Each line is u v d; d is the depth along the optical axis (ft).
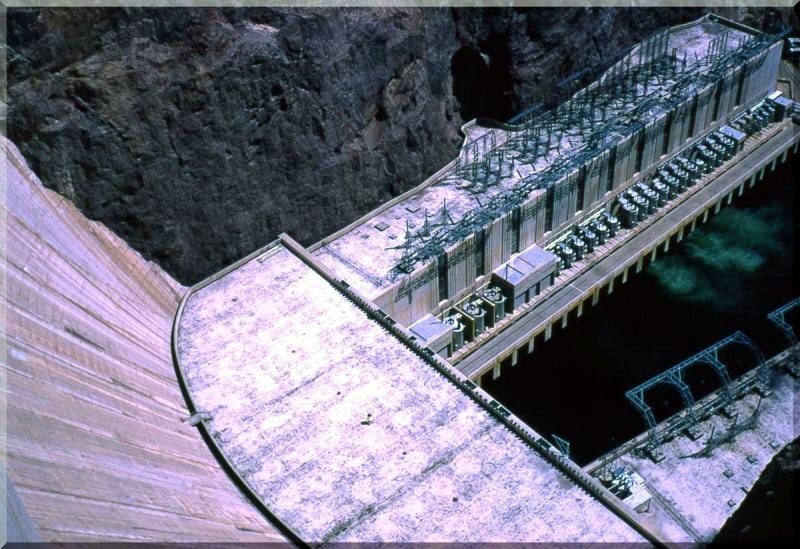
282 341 366.84
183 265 397.39
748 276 506.89
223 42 375.66
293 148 412.16
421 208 460.14
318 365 354.95
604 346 465.47
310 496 307.78
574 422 426.51
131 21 355.77
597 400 437.17
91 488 262.26
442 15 465.88
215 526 282.77
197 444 328.29
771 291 494.18
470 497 304.09
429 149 473.67
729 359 452.35
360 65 424.05
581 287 474.90
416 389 342.64
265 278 401.70
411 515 299.58
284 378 350.23
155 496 280.51
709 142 549.54
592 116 509.76
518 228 463.83
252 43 382.01
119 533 250.78
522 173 476.54
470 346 444.55
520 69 491.72
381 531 295.48
